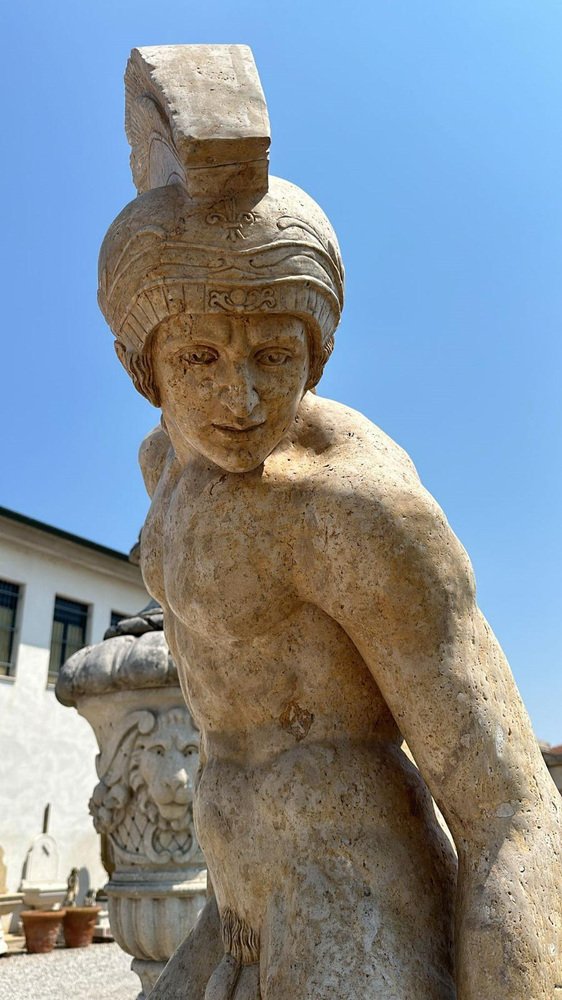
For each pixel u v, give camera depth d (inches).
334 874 43.8
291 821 45.5
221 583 47.3
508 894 40.1
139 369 47.5
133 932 127.0
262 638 48.1
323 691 47.9
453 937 44.4
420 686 43.4
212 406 44.7
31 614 570.3
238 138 41.9
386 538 43.5
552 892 40.8
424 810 47.5
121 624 139.6
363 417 51.5
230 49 46.1
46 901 492.1
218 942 54.1
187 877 127.7
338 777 45.8
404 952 41.9
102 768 133.8
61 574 596.7
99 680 130.9
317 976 41.0
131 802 130.2
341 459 47.6
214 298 42.6
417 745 44.2
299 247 43.8
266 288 42.9
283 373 44.9
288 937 43.3
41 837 535.2
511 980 38.4
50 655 587.2
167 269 42.9
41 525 570.3
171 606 51.4
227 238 42.8
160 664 127.3
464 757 42.7
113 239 45.1
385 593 43.4
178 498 51.3
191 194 43.4
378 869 43.9
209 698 51.3
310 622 47.9
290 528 46.9
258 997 45.5
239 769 49.5
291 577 47.2
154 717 129.3
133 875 128.4
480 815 42.4
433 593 43.6
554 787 45.1
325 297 45.5
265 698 48.8
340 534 44.3
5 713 542.6
